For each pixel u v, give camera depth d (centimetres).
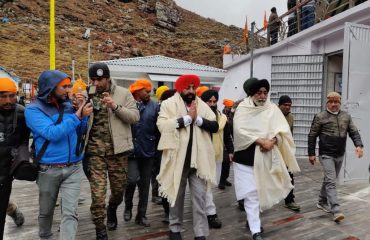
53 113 357
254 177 430
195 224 408
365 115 695
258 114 440
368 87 695
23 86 1966
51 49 1215
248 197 434
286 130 443
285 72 1116
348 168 689
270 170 430
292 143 448
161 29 6425
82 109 358
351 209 550
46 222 373
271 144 424
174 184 396
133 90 485
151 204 603
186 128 405
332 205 500
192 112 404
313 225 489
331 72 1054
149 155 482
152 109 489
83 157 414
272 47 1205
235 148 443
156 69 1611
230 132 552
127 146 427
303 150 1070
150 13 6869
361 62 690
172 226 425
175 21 6956
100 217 414
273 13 1366
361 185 684
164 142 402
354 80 686
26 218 527
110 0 6894
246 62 1467
